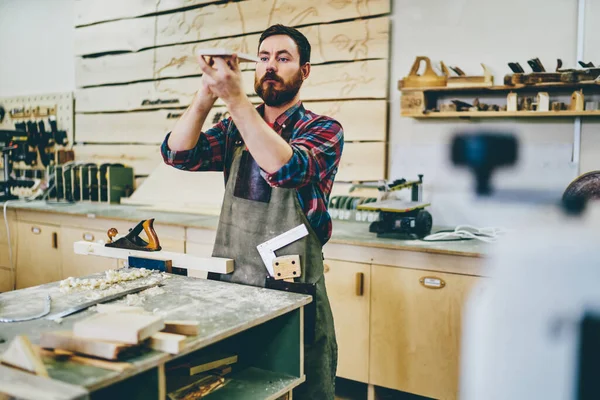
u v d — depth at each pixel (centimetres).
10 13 479
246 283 170
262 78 166
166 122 393
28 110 470
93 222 339
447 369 230
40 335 120
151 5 393
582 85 248
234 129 179
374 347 249
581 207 176
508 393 201
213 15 365
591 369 175
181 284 166
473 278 220
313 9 322
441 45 288
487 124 277
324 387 165
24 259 381
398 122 302
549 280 181
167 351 111
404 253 237
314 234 167
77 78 439
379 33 302
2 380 96
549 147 263
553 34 261
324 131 161
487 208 279
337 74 316
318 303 164
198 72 376
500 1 272
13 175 469
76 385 95
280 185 143
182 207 350
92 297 149
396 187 258
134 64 406
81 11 431
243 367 158
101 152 430
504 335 197
